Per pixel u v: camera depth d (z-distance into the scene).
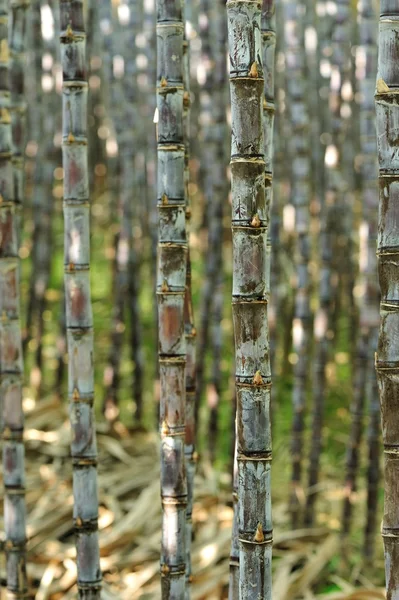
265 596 1.70
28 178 5.25
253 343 1.63
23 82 2.56
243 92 1.57
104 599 2.68
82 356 2.14
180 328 1.89
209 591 2.74
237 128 1.58
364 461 3.68
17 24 2.51
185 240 1.88
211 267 3.72
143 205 4.30
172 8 1.81
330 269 3.40
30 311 4.26
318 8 4.02
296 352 3.34
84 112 2.07
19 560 2.43
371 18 2.80
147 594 2.73
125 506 3.29
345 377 4.36
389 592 1.57
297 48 3.13
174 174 1.85
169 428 1.92
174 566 1.97
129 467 3.58
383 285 1.53
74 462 2.16
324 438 3.94
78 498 2.17
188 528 2.20
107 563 2.88
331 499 3.46
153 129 3.78
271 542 1.70
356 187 4.04
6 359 2.37
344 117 3.51
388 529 1.56
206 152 3.67
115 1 4.23
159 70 1.84
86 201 2.10
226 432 4.01
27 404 4.06
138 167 4.22
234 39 1.56
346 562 3.00
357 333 4.09
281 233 4.00
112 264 4.68
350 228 3.97
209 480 3.43
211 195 3.74
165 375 1.91
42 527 3.05
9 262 2.31
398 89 1.49
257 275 1.61
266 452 1.67
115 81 3.88
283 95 3.90
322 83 3.97
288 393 4.27
